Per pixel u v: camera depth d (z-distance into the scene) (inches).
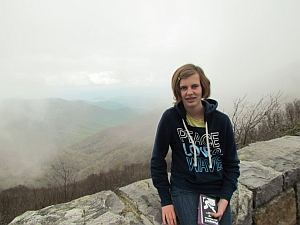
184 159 56.7
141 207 62.7
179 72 53.6
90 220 55.7
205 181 54.9
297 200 88.8
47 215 58.2
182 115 54.5
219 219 51.2
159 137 56.9
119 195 71.5
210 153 54.9
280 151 103.7
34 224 54.2
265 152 103.7
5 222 642.2
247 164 91.9
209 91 55.9
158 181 57.7
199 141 54.6
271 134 182.4
